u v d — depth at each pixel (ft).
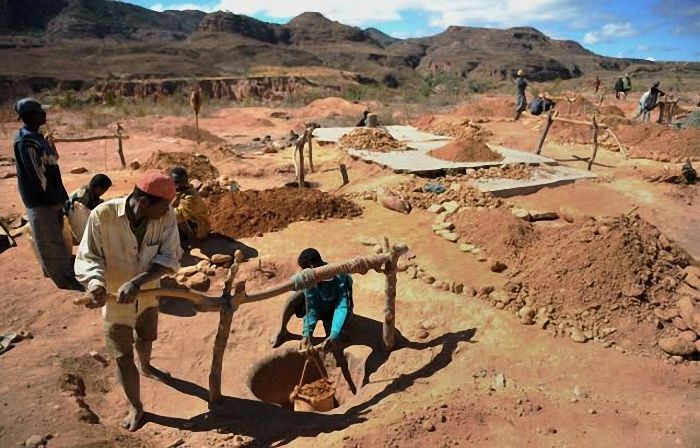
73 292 19.17
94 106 97.40
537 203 31.24
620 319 17.42
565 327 17.37
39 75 182.29
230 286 13.51
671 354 16.24
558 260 19.76
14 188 33.06
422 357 16.11
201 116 82.48
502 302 18.71
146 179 11.71
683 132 44.52
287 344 17.13
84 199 19.81
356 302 19.36
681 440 12.72
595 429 13.03
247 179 36.99
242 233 24.30
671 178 35.37
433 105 110.83
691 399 14.44
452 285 19.77
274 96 166.50
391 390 14.71
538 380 14.94
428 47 614.34
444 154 39.27
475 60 443.73
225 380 15.52
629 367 15.61
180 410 14.21
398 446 12.41
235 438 13.03
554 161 39.91
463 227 24.91
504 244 22.50
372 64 415.64
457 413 13.39
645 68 375.66
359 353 16.55
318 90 196.65
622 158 42.98
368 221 26.89
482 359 15.79
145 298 13.75
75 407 13.21
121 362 12.87
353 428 13.10
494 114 65.57
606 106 64.13
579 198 32.37
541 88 207.10
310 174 38.09
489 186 32.78
